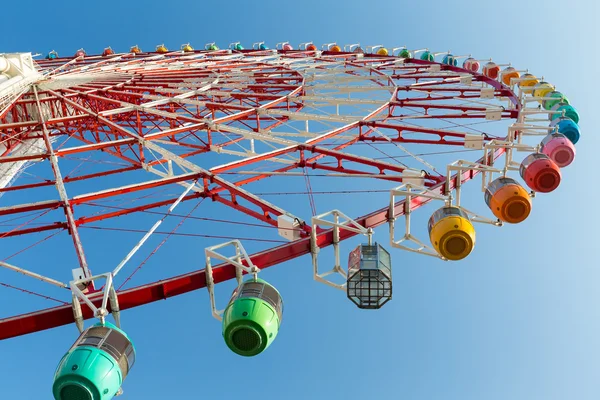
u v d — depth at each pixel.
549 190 19.47
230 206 19.81
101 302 13.31
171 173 22.58
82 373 11.52
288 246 15.45
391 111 29.83
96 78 36.31
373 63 45.50
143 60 46.22
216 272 14.73
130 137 25.42
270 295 13.73
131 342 12.91
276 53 50.66
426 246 16.94
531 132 23.94
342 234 16.22
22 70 33.84
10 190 22.53
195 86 33.72
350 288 14.38
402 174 19.83
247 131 24.98
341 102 30.73
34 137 30.58
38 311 13.06
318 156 23.02
